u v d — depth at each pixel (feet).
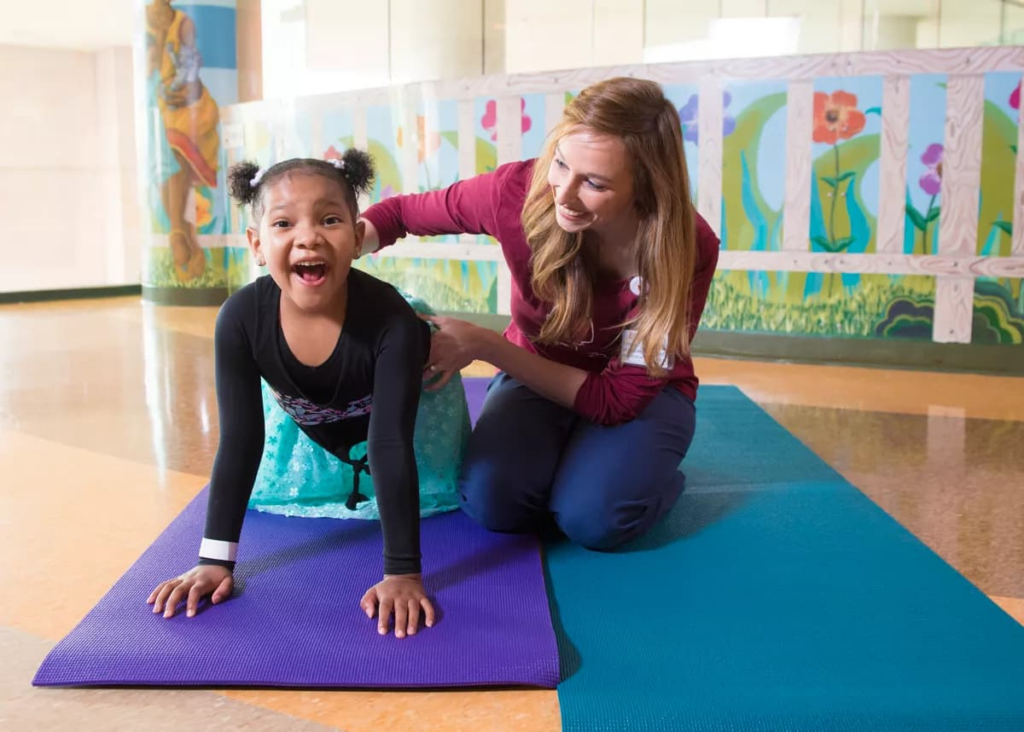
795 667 3.90
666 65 11.62
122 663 3.85
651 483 5.19
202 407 9.01
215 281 17.35
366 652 3.93
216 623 4.19
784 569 4.99
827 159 11.16
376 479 4.39
